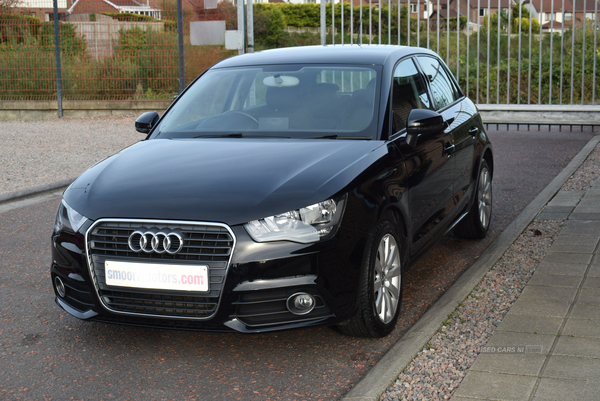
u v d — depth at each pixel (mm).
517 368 3062
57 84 15359
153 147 4094
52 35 15500
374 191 3531
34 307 4320
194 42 14297
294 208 3215
